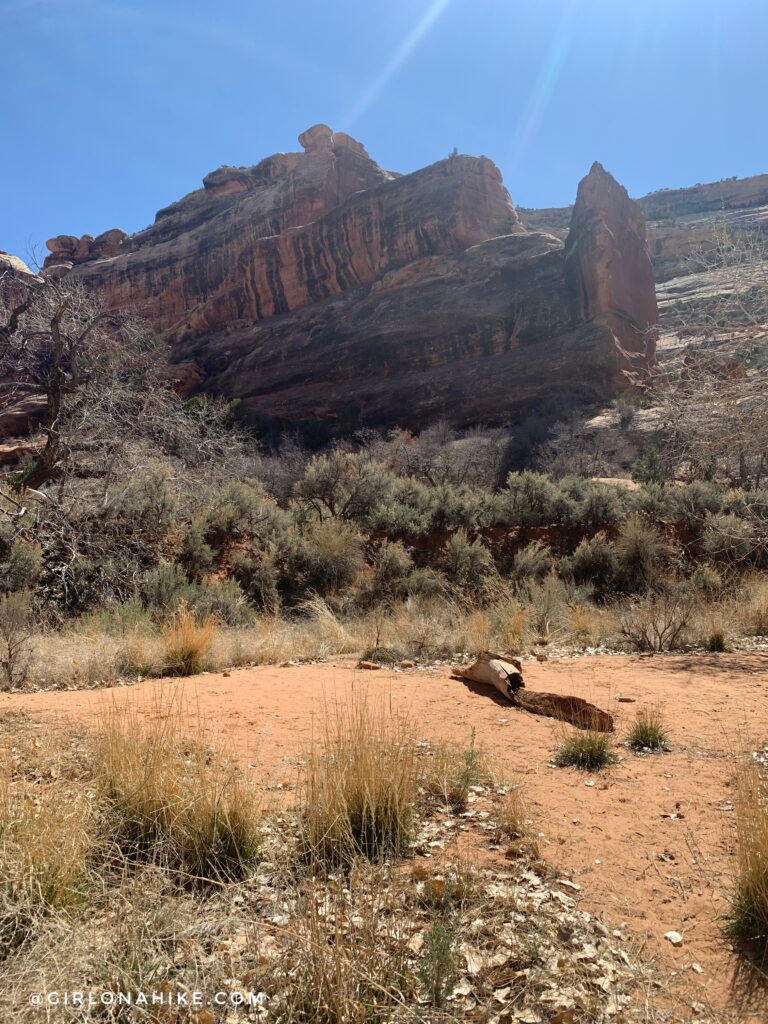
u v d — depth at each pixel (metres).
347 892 2.43
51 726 4.36
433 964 2.02
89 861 2.56
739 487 17.31
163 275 96.69
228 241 93.44
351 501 19.92
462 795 3.43
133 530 14.29
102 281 100.69
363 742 3.28
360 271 81.38
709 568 13.15
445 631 8.52
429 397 62.69
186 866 2.62
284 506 26.59
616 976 2.10
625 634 8.43
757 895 2.35
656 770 3.87
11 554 12.10
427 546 17.84
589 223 62.88
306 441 59.28
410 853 2.87
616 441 39.78
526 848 2.90
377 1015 1.89
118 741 3.32
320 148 102.38
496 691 5.67
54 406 14.60
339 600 13.94
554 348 60.09
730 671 6.45
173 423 17.27
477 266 70.88
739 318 9.12
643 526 16.03
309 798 2.95
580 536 17.81
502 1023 1.90
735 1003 2.01
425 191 78.62
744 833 2.58
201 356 83.50
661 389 9.61
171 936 2.16
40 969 1.92
